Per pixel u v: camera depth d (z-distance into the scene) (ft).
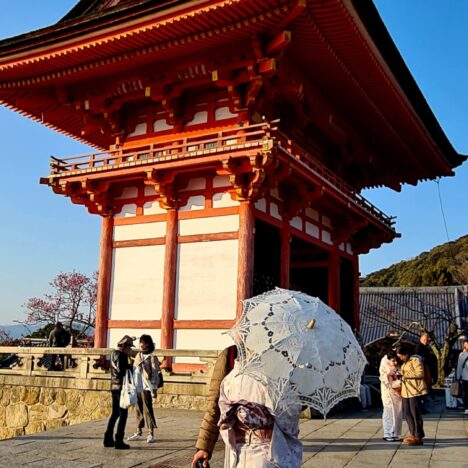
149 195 67.62
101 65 63.00
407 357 40.50
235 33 55.26
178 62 62.08
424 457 34.91
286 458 14.16
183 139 65.92
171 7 51.75
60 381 59.82
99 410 56.75
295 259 87.15
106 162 66.23
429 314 139.74
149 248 66.08
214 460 33.17
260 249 71.56
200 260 61.98
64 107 76.28
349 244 91.45
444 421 55.26
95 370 58.54
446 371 111.45
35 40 60.23
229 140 62.34
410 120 76.84
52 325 155.94
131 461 32.78
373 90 68.44
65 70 65.21
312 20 52.19
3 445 37.58
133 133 71.20
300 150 62.18
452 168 99.55
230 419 14.37
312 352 14.12
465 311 154.51
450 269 212.02
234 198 61.16
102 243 68.64
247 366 13.88
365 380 82.94
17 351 63.21
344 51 58.49
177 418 49.29
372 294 171.53
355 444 39.52
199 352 55.06
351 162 87.97
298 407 14.93
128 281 66.54
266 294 16.30
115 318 66.33
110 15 54.65
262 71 57.36
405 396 39.93
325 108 71.41
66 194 68.69
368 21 53.21
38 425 59.98
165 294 62.59
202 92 66.13
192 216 63.41
